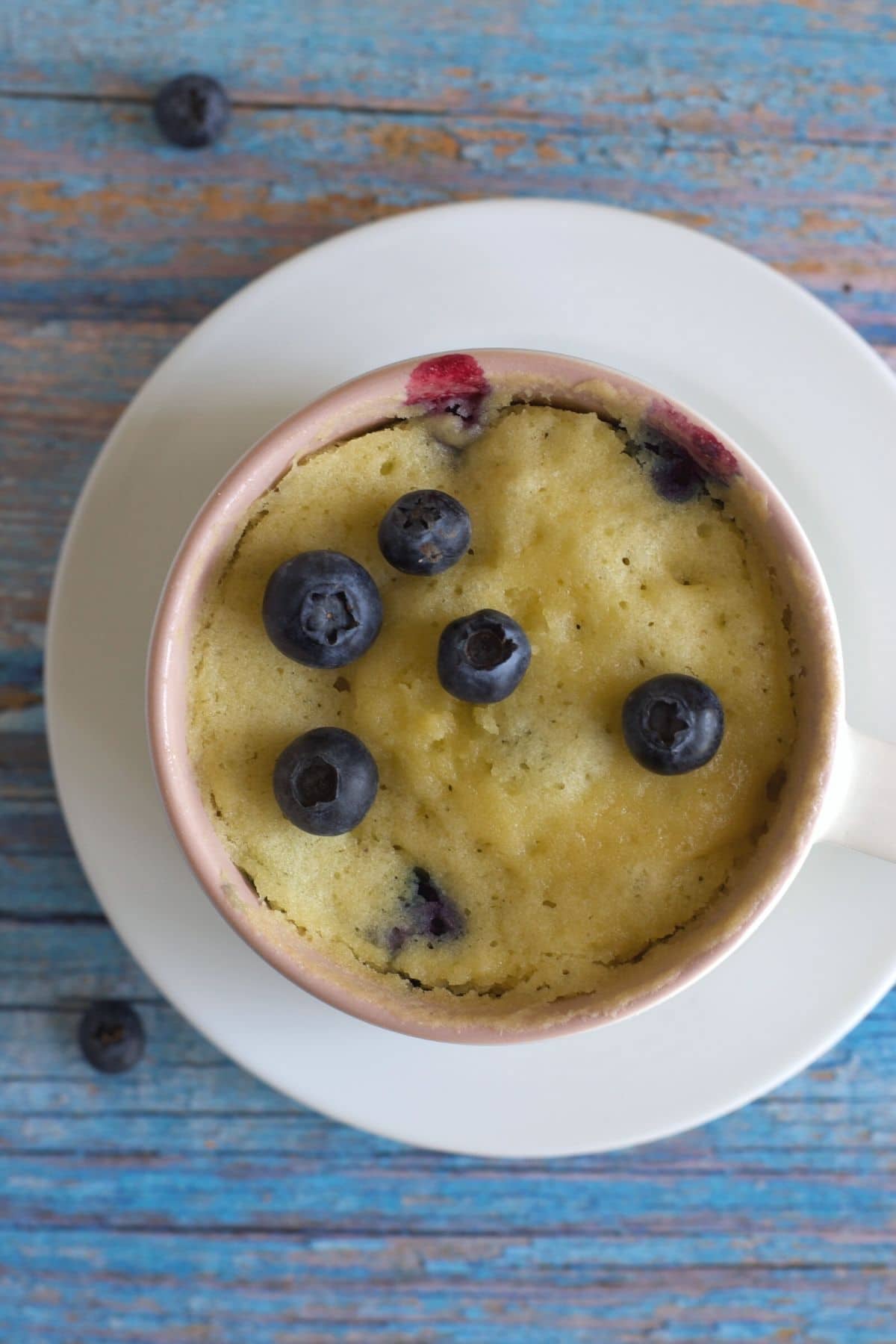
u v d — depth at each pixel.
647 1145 0.41
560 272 0.37
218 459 0.37
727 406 0.37
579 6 0.41
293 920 0.35
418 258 0.37
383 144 0.41
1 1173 0.41
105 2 0.41
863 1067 0.41
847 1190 0.41
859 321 0.41
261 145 0.41
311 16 0.41
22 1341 0.41
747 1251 0.41
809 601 0.34
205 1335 0.41
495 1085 0.37
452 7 0.41
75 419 0.40
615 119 0.41
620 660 0.35
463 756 0.35
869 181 0.41
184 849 0.34
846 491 0.37
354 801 0.34
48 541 0.40
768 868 0.34
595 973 0.35
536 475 0.35
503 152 0.41
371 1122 0.37
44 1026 0.41
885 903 0.37
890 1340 0.41
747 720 0.35
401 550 0.34
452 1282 0.41
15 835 0.41
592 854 0.35
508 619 0.34
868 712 0.37
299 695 0.35
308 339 0.37
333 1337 0.41
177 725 0.34
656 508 0.35
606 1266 0.41
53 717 0.37
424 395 0.35
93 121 0.41
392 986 0.35
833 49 0.41
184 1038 0.41
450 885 0.35
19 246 0.41
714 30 0.41
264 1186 0.41
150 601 0.37
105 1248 0.41
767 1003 0.37
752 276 0.37
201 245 0.41
